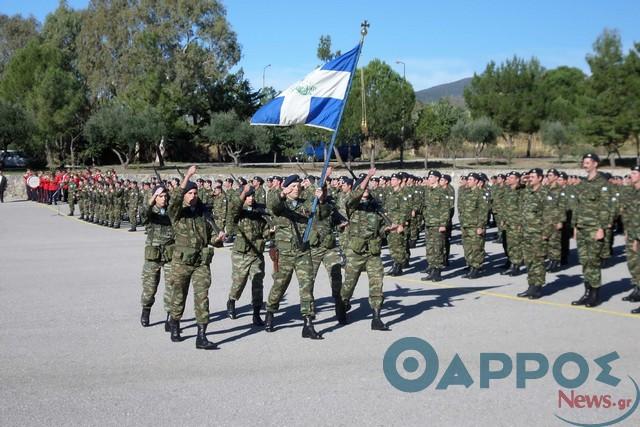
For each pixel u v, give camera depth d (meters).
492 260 15.28
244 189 9.02
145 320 9.00
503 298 10.77
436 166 55.78
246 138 53.03
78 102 51.44
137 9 57.81
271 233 8.89
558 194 13.42
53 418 5.73
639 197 10.02
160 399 6.18
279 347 7.92
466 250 12.92
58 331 8.73
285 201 8.55
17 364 7.27
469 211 12.74
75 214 30.95
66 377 6.83
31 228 24.08
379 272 8.75
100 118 50.56
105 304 10.44
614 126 48.69
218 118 53.28
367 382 6.63
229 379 6.74
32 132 49.00
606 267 13.93
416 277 13.13
